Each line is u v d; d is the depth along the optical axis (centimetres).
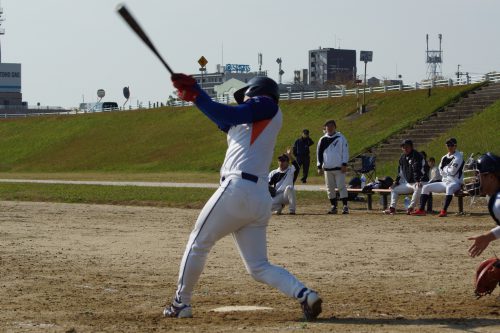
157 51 1117
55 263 1920
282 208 3325
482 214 3216
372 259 1967
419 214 3219
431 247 2192
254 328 1130
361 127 8231
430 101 8156
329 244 2275
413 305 1330
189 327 1150
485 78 8275
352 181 3881
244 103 1175
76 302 1409
